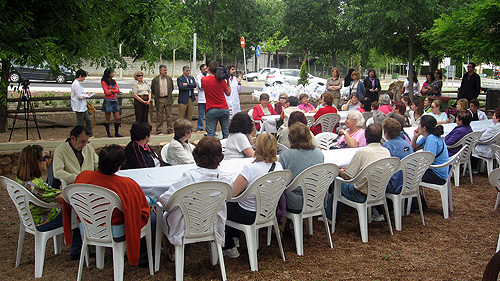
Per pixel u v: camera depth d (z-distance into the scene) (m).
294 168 4.08
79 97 8.52
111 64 9.42
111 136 9.30
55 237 3.99
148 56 6.55
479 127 7.77
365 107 11.02
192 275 3.63
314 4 21.03
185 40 29.12
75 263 3.84
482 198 5.93
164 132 9.95
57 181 4.32
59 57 5.31
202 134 9.34
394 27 14.20
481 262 3.91
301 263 3.90
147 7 5.83
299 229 4.06
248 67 45.16
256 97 12.10
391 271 3.73
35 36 4.76
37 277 3.53
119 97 11.38
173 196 3.24
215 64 7.45
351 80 12.73
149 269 3.63
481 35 11.46
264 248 4.25
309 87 11.88
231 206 3.83
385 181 4.46
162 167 4.40
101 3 5.99
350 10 15.41
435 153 5.12
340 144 5.93
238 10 15.51
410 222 5.03
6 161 6.75
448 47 12.71
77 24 5.55
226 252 4.03
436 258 4.00
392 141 4.86
